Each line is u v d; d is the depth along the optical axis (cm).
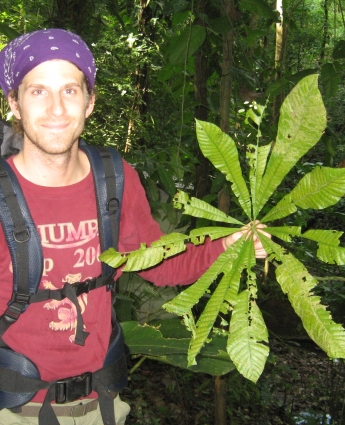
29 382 121
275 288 441
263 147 103
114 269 127
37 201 117
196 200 104
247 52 260
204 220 243
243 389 348
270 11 223
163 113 509
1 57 116
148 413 342
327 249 92
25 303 117
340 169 92
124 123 484
